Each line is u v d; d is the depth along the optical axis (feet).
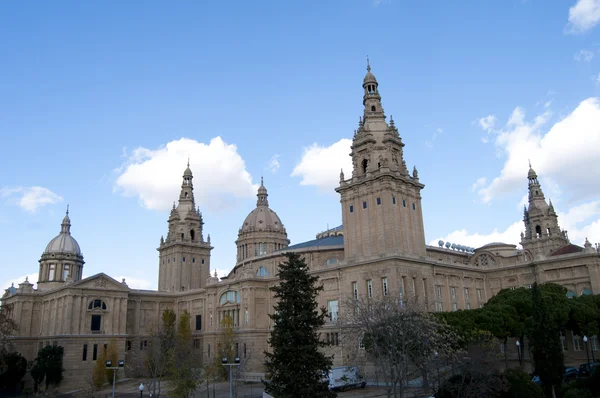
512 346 332.39
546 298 262.88
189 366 258.98
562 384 203.41
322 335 329.11
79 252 541.34
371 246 317.42
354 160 341.82
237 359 169.78
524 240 533.96
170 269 530.68
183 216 549.13
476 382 179.63
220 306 410.11
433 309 318.65
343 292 326.03
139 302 459.32
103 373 351.05
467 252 460.14
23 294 451.53
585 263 336.90
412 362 206.49
